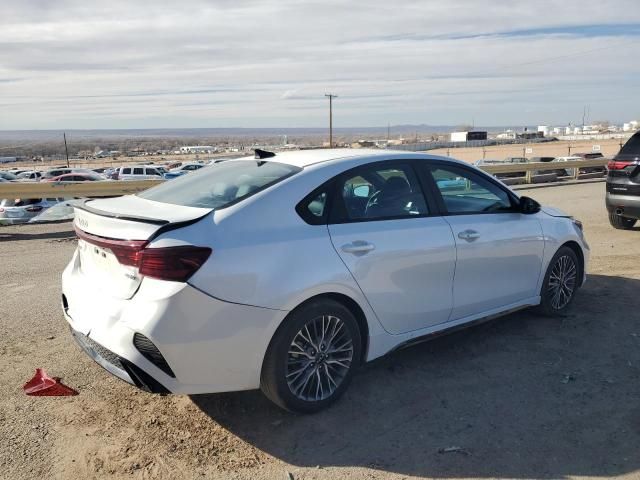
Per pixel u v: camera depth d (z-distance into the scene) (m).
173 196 3.78
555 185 21.89
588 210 13.18
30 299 5.99
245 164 4.09
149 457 3.07
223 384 3.17
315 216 3.49
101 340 3.13
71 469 2.96
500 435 3.27
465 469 2.97
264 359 3.26
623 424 3.37
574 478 2.88
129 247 3.03
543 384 3.88
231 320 3.08
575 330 4.84
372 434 3.30
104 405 3.62
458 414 3.51
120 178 32.44
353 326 3.57
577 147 72.81
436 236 3.96
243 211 3.27
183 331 2.97
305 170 3.63
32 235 10.80
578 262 5.35
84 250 3.55
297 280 3.26
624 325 4.93
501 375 4.02
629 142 9.35
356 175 3.76
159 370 3.02
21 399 3.68
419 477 2.91
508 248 4.46
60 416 3.48
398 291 3.77
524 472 2.94
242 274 3.10
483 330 4.86
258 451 3.14
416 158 4.16
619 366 4.14
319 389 3.49
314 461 3.05
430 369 4.13
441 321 4.13
